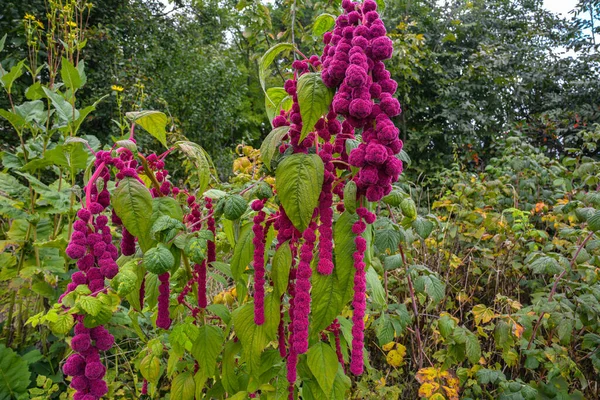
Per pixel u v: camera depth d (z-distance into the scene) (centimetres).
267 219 109
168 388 192
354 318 90
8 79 225
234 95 864
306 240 92
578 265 201
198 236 107
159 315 108
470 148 659
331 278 101
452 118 650
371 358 234
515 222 257
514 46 722
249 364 112
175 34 821
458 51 730
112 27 668
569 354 223
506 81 666
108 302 88
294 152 98
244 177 251
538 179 349
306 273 91
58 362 215
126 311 175
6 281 232
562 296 197
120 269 99
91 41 632
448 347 193
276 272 102
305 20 642
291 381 102
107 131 639
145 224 95
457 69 703
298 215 87
